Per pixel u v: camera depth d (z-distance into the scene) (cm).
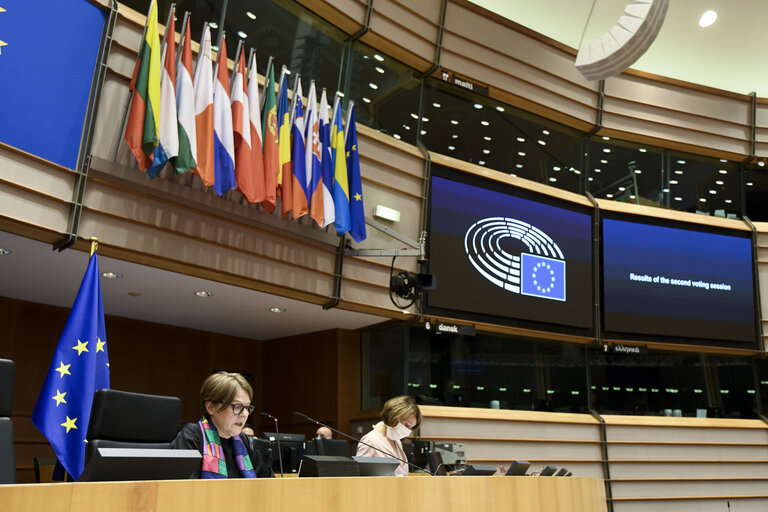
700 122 1248
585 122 1162
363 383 1023
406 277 871
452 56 1034
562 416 1059
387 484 274
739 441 1164
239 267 749
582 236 1130
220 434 308
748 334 1202
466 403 981
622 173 1207
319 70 907
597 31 1175
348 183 856
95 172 636
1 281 779
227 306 896
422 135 1014
